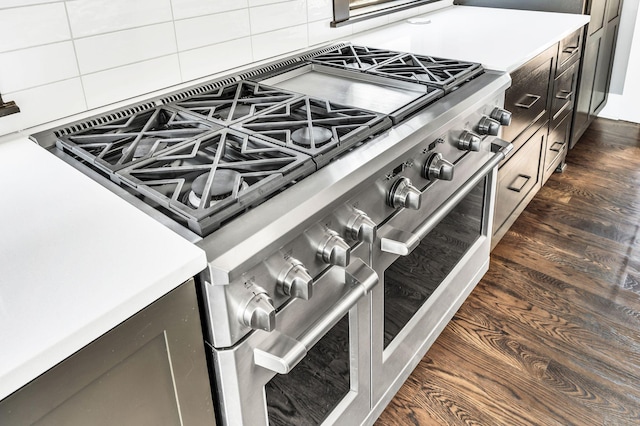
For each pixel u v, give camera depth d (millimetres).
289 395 1078
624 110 3732
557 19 2445
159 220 896
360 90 1521
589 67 2898
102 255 799
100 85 1346
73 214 913
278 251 914
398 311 1441
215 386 943
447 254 1667
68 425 720
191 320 834
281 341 962
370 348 1333
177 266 767
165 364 826
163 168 1007
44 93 1249
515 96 1895
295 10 1839
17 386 621
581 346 1825
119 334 733
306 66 1720
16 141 1209
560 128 2697
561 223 2561
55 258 794
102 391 748
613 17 3162
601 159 3193
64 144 1166
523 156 2205
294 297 945
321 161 1056
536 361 1771
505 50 1899
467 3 2885
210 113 1280
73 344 664
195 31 1525
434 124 1297
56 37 1233
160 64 1464
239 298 858
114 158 1152
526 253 2346
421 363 1782
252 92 1472
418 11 2611
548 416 1574
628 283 2125
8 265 781
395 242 1217
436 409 1614
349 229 1075
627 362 1751
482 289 2129
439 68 1636
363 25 2234
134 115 1293
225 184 976
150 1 1391
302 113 1345
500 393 1659
